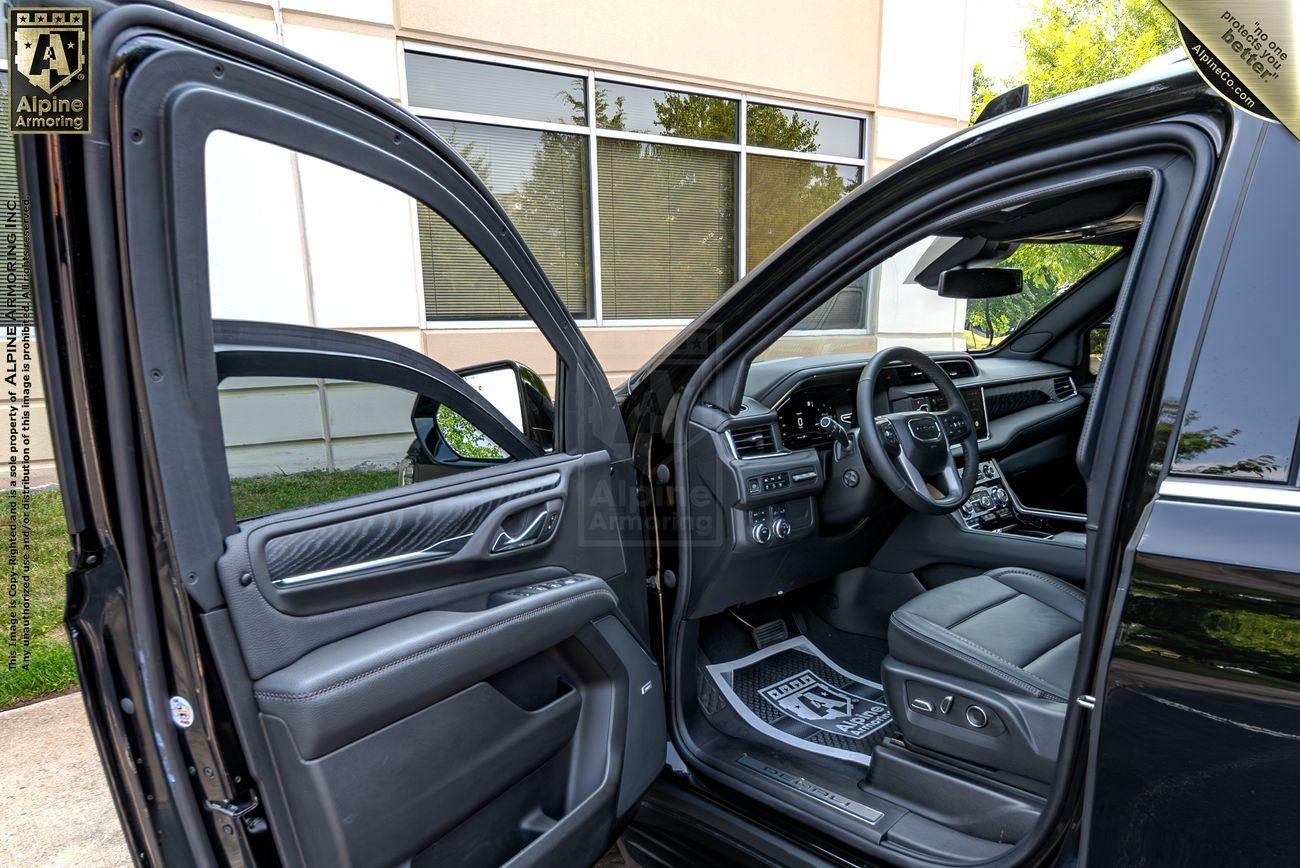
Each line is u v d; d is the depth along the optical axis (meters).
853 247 1.20
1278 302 0.71
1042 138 0.95
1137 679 0.75
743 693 1.87
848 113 6.59
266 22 4.06
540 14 4.98
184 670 0.73
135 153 0.65
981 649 1.34
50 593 2.41
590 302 5.68
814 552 1.91
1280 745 0.66
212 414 0.74
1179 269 0.81
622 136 5.52
